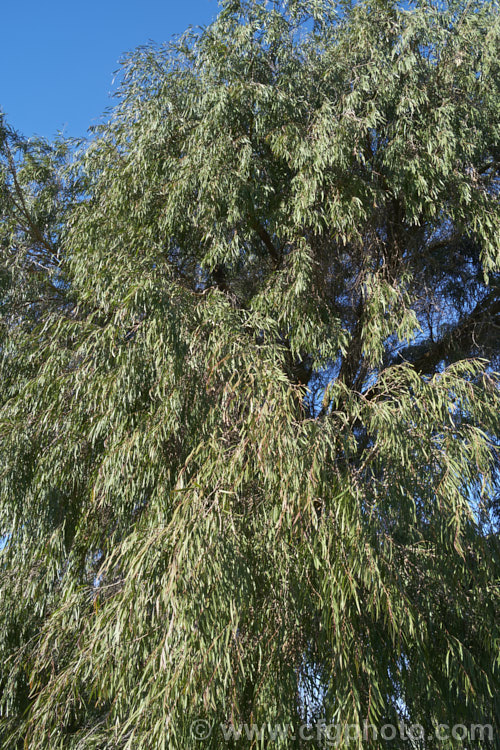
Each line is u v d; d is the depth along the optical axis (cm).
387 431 400
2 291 629
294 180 524
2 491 530
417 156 517
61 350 536
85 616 461
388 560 369
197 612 340
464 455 405
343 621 353
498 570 408
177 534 362
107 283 504
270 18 584
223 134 548
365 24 578
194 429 459
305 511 371
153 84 608
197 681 337
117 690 370
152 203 580
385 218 579
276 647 371
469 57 569
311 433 390
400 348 620
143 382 474
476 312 637
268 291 520
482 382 462
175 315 460
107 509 503
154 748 326
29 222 676
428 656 385
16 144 699
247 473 379
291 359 578
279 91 553
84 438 505
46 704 416
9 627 531
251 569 380
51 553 500
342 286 586
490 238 530
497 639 401
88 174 644
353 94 534
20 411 547
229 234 554
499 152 626
